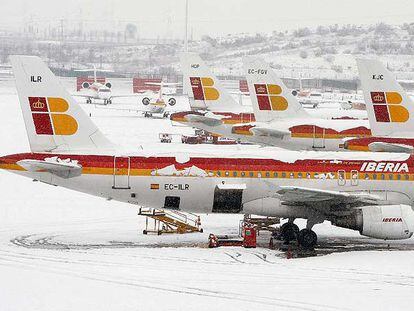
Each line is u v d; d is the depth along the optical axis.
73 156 67.25
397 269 59.16
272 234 74.38
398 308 47.38
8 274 55.03
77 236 71.50
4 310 46.03
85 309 46.34
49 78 67.00
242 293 50.62
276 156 70.44
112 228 76.06
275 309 46.78
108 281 53.28
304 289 52.00
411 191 70.94
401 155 72.12
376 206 67.75
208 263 60.59
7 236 70.88
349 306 47.66
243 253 65.50
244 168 69.12
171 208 69.25
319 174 69.88
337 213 68.56
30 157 66.94
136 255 63.06
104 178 67.25
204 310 46.34
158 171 67.88
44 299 48.41
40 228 75.12
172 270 57.41
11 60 66.44
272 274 56.72
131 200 68.50
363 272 57.94
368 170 70.56
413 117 85.94
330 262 61.88
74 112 67.62
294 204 68.50
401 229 67.00
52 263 59.03
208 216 84.50
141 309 46.44
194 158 68.94
